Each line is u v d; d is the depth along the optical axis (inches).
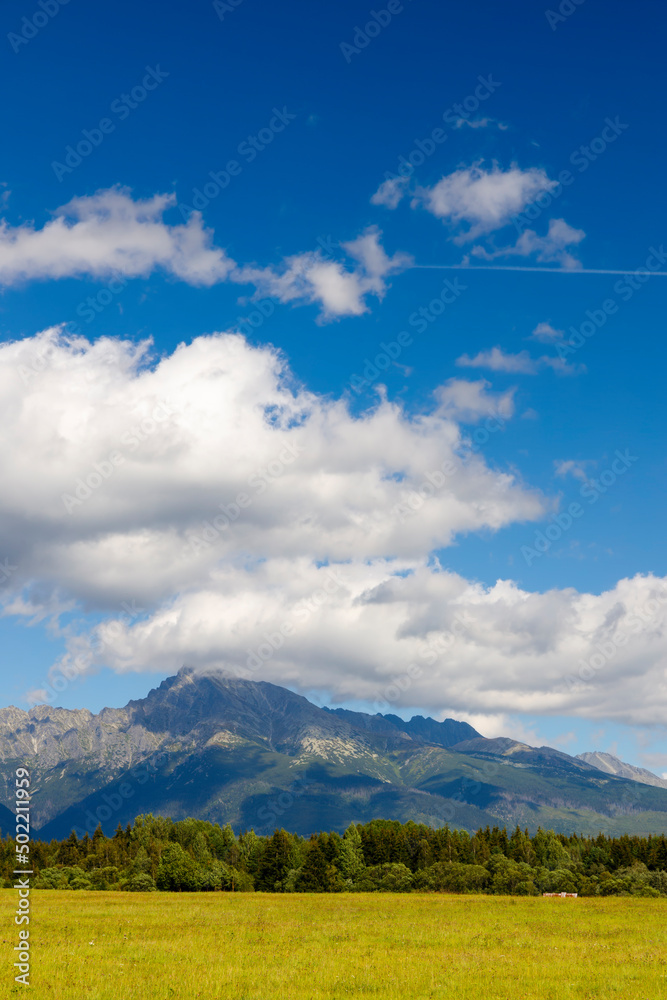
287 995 1045.2
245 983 1131.3
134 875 5383.9
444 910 3073.3
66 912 2613.2
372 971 1279.5
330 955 1510.8
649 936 2009.1
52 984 1081.4
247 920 2391.7
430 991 1106.1
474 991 1109.7
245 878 5625.0
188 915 2581.2
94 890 4963.1
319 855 5526.6
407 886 5374.0
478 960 1456.7
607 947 1732.3
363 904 3499.0
